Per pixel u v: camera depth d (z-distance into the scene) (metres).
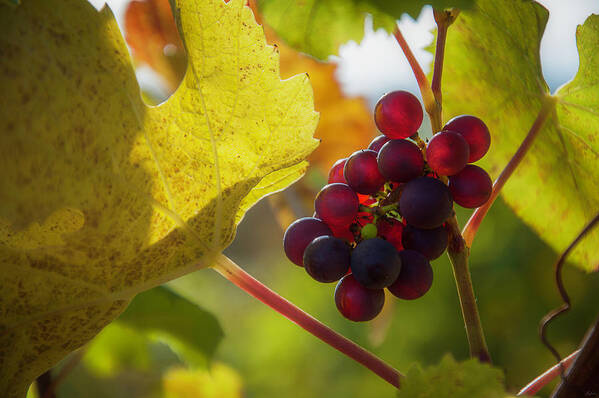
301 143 0.32
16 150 0.27
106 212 0.30
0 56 0.27
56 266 0.30
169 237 0.32
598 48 0.36
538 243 1.54
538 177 0.39
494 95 0.38
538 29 0.36
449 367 0.28
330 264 0.29
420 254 0.30
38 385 0.40
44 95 0.28
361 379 1.54
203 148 0.31
